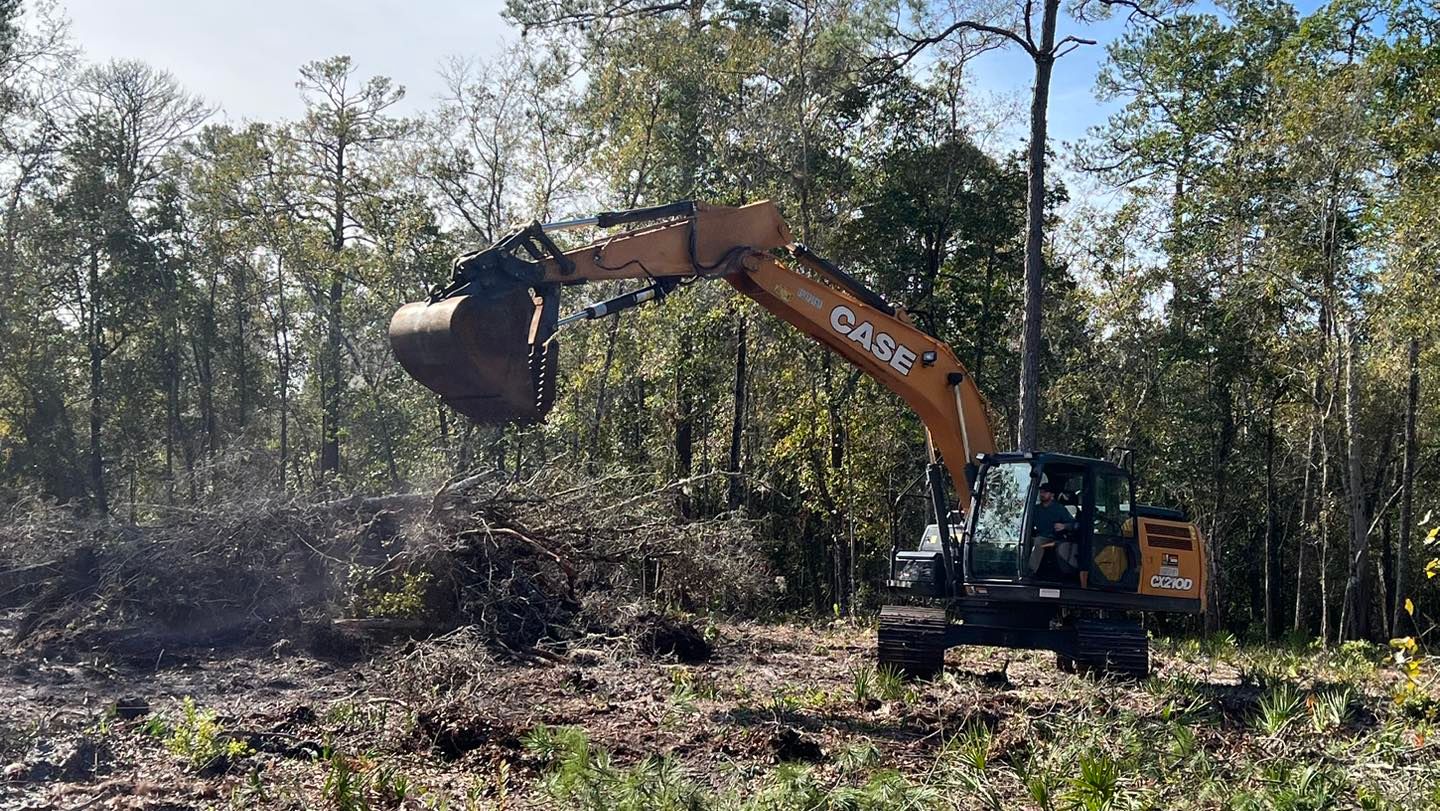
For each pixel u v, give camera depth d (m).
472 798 7.13
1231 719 10.16
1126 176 36.03
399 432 38.09
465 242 35.47
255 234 37.53
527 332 11.48
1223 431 34.78
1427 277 23.36
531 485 15.57
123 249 39.00
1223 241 30.06
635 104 31.78
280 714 9.46
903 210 30.59
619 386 35.09
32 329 38.97
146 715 9.77
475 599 13.98
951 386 13.92
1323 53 30.39
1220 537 35.97
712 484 33.28
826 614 29.34
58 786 7.40
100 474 40.00
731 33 30.83
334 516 14.42
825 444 32.31
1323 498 30.11
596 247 12.05
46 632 13.13
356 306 37.12
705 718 9.76
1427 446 33.19
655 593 17.12
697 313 29.97
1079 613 13.29
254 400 43.38
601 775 7.31
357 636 13.14
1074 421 37.62
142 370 41.31
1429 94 24.12
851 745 8.38
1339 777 7.49
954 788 7.28
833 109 30.72
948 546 13.03
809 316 13.48
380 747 8.42
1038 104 23.72
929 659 12.43
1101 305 34.31
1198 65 34.81
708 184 31.55
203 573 13.76
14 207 38.00
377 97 37.66
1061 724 8.81
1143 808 6.98
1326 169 26.47
